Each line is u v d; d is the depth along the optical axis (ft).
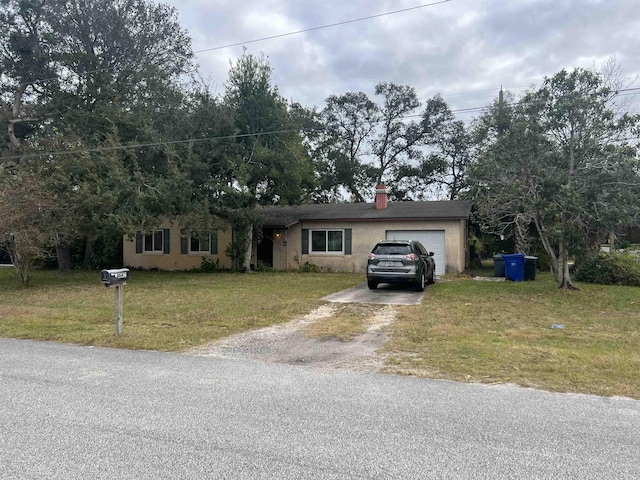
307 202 87.04
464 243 69.15
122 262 79.77
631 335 25.03
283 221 68.95
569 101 37.68
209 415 13.74
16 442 11.82
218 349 22.50
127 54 64.75
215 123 59.41
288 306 35.40
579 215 38.40
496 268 58.03
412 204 72.54
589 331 26.12
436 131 118.93
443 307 34.76
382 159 122.42
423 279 44.39
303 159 62.03
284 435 12.30
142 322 29.14
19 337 25.30
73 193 49.32
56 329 27.09
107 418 13.48
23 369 18.89
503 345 22.62
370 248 66.59
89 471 10.29
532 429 12.71
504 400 15.08
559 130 39.24
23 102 68.49
